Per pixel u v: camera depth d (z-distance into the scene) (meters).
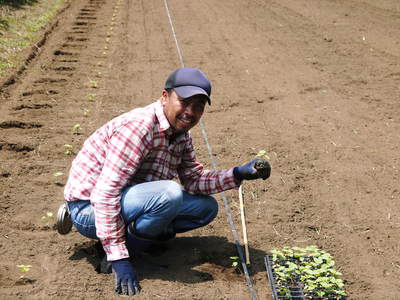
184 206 3.50
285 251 3.43
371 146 5.62
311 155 5.43
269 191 4.66
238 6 15.75
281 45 10.49
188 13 14.62
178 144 3.28
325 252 3.69
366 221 4.14
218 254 3.69
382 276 3.46
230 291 3.26
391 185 4.74
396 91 7.44
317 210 4.34
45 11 13.62
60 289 3.19
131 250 3.41
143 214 3.21
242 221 4.04
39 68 8.49
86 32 11.62
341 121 6.38
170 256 3.65
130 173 3.07
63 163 5.20
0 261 3.48
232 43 10.77
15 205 4.29
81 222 3.32
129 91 7.59
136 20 13.42
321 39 10.94
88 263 3.50
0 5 12.95
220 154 5.50
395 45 10.23
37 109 6.68
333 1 16.33
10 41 9.81
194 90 2.95
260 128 6.22
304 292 3.27
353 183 4.80
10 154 5.34
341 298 3.21
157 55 9.78
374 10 14.45
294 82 8.00
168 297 3.14
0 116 6.27
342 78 8.13
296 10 14.76
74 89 7.57
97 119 6.41
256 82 8.05
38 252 3.63
